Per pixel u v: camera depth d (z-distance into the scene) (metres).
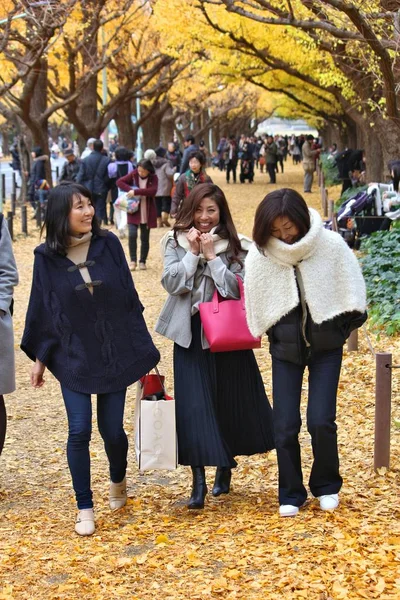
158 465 5.77
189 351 5.96
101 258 5.78
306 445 7.54
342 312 5.46
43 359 5.79
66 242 5.69
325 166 45.50
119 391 5.82
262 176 54.75
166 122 58.59
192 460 5.83
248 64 27.53
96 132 34.03
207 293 5.91
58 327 5.72
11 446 7.99
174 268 5.83
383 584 4.51
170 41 25.72
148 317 13.56
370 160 24.19
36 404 9.45
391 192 17.11
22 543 5.59
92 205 5.76
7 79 31.55
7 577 5.09
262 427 6.06
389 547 5.02
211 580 4.80
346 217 17.17
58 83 34.03
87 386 5.71
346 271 5.44
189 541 5.43
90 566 5.18
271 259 5.44
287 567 4.84
